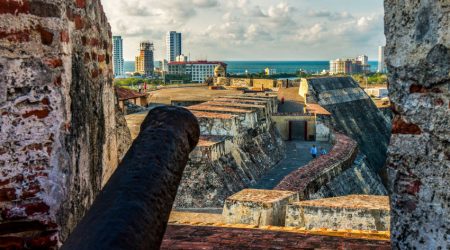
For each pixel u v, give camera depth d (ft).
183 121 9.58
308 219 28.19
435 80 10.85
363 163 80.69
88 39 14.24
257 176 68.54
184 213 36.50
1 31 10.63
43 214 11.16
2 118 10.74
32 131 11.02
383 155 131.64
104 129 16.53
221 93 141.18
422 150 11.23
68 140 11.74
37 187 11.10
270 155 78.59
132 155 8.34
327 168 60.39
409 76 11.42
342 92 147.43
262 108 81.66
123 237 6.49
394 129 11.95
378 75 368.27
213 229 18.51
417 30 11.18
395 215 11.91
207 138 62.28
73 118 12.25
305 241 16.65
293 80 177.37
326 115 99.45
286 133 98.89
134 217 6.93
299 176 52.85
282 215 30.14
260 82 179.01
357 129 134.92
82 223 7.00
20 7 10.77
